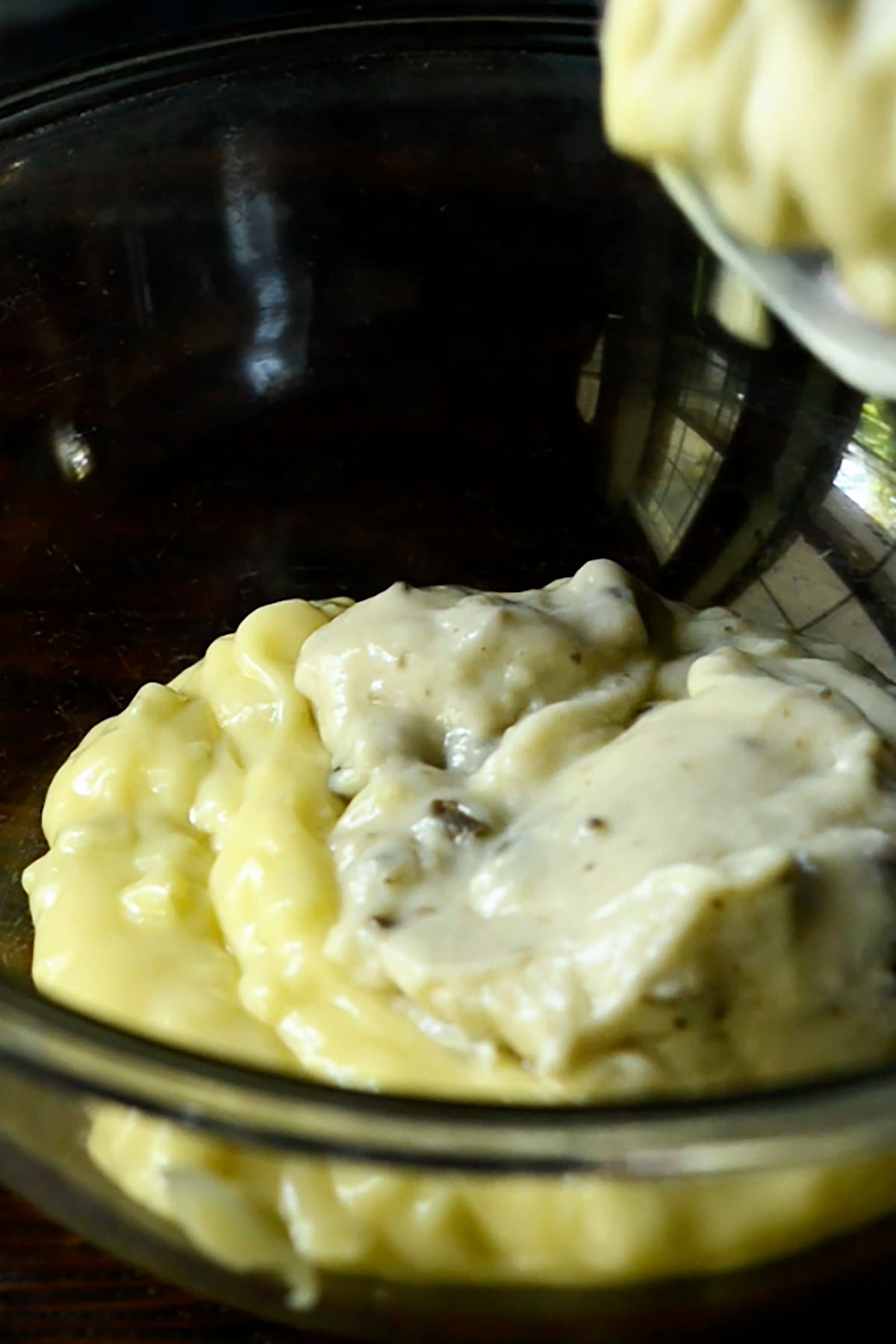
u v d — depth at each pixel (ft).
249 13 2.17
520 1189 1.26
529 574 1.69
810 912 1.30
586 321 1.66
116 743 1.51
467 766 1.47
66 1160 1.25
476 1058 1.33
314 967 1.37
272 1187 1.27
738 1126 1.13
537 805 1.41
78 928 1.42
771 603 1.64
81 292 1.59
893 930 1.31
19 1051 1.17
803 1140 1.13
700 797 1.35
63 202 1.57
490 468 1.69
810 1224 1.26
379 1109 1.13
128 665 1.63
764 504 1.65
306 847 1.42
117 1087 1.15
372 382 1.67
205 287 1.63
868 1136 1.14
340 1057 1.35
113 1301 1.36
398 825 1.41
